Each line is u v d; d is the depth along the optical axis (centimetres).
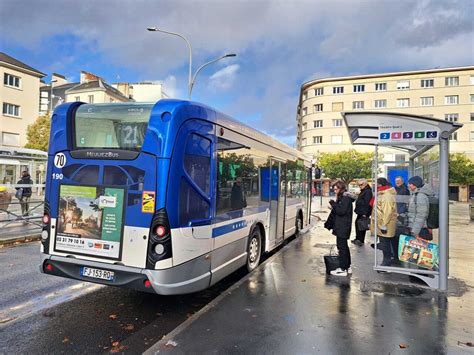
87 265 448
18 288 582
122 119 454
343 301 490
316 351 347
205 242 484
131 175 435
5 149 1275
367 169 4897
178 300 541
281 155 877
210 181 497
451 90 5216
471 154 5078
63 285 600
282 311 448
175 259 425
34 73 3706
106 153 450
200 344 358
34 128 3438
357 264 720
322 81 5834
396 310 459
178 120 434
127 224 432
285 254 809
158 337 409
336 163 5075
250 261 674
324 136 5791
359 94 5641
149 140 430
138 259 424
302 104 6338
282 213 897
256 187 695
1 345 383
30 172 1405
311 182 1409
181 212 435
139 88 5122
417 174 763
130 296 552
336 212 631
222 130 536
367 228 893
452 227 1471
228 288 570
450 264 741
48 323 445
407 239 605
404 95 5425
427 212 586
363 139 837
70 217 466
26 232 1084
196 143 466
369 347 357
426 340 375
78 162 466
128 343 392
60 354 364
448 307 472
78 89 4531
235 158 588
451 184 4628
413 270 584
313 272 645
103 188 448
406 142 577
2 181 1314
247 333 384
